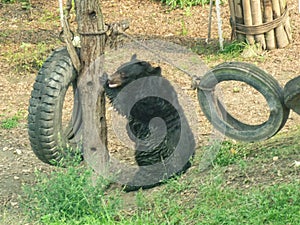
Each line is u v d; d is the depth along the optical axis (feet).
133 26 58.59
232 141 33.53
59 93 27.96
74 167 28.17
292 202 25.04
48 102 27.84
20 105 44.27
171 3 62.08
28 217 27.37
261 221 24.08
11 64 51.08
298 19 55.16
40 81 28.02
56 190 27.02
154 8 62.59
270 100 27.37
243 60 47.96
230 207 25.77
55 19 61.82
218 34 53.93
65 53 28.60
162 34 55.98
